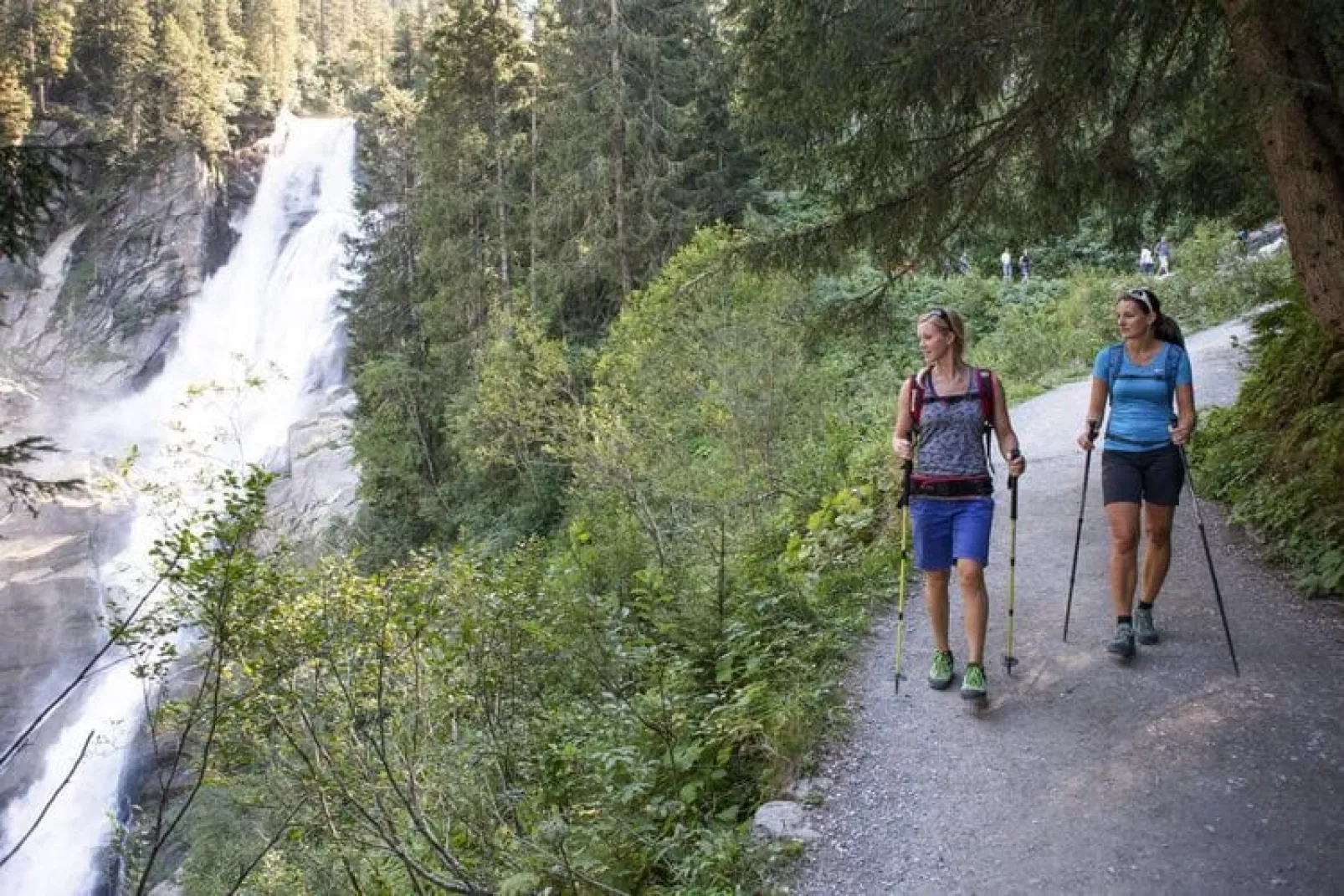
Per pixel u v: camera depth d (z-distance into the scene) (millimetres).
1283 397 7582
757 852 3926
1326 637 4969
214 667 4648
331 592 4867
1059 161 7109
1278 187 6289
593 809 4652
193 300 61312
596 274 25844
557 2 26719
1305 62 5219
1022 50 6109
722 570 6602
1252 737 4129
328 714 4926
